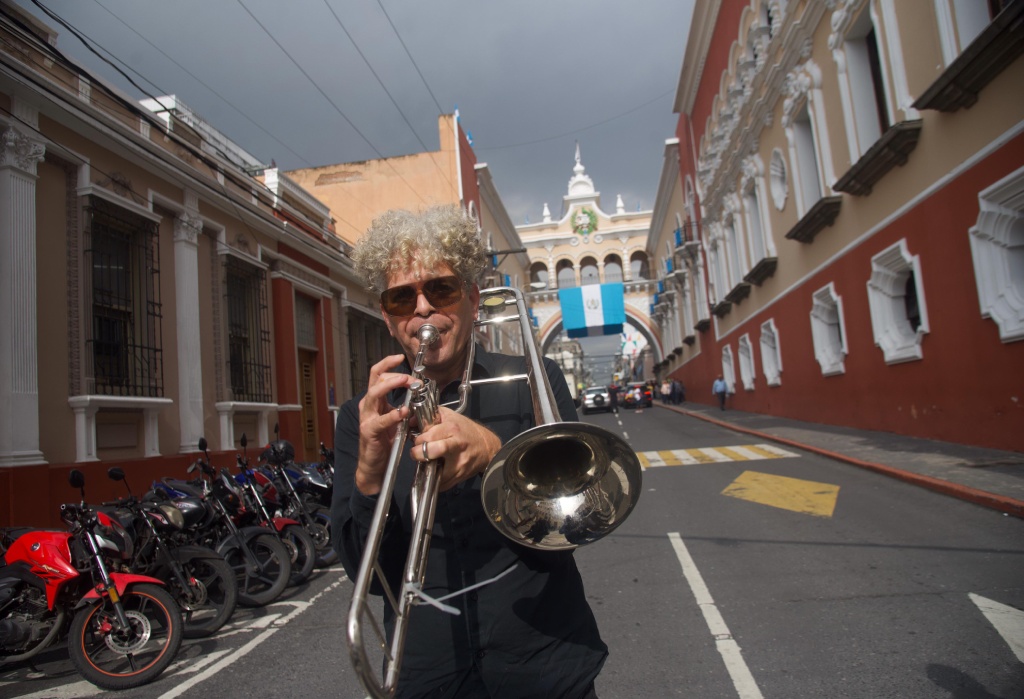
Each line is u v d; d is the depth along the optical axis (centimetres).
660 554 619
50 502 689
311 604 593
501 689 161
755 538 646
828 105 1362
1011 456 851
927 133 988
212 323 1045
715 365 3019
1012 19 713
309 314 1487
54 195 753
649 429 2233
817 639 399
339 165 2786
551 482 163
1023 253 848
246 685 413
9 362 670
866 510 721
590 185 5478
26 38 692
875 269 1216
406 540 171
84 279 773
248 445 1112
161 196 929
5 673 476
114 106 883
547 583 170
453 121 2858
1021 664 342
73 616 473
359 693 388
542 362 182
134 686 426
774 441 1459
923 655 363
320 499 860
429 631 164
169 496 620
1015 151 791
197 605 530
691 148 3044
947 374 1009
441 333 184
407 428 148
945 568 506
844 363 1445
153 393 877
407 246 185
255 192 1257
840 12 1228
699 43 2519
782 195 1778
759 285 2094
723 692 343
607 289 3316
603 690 357
